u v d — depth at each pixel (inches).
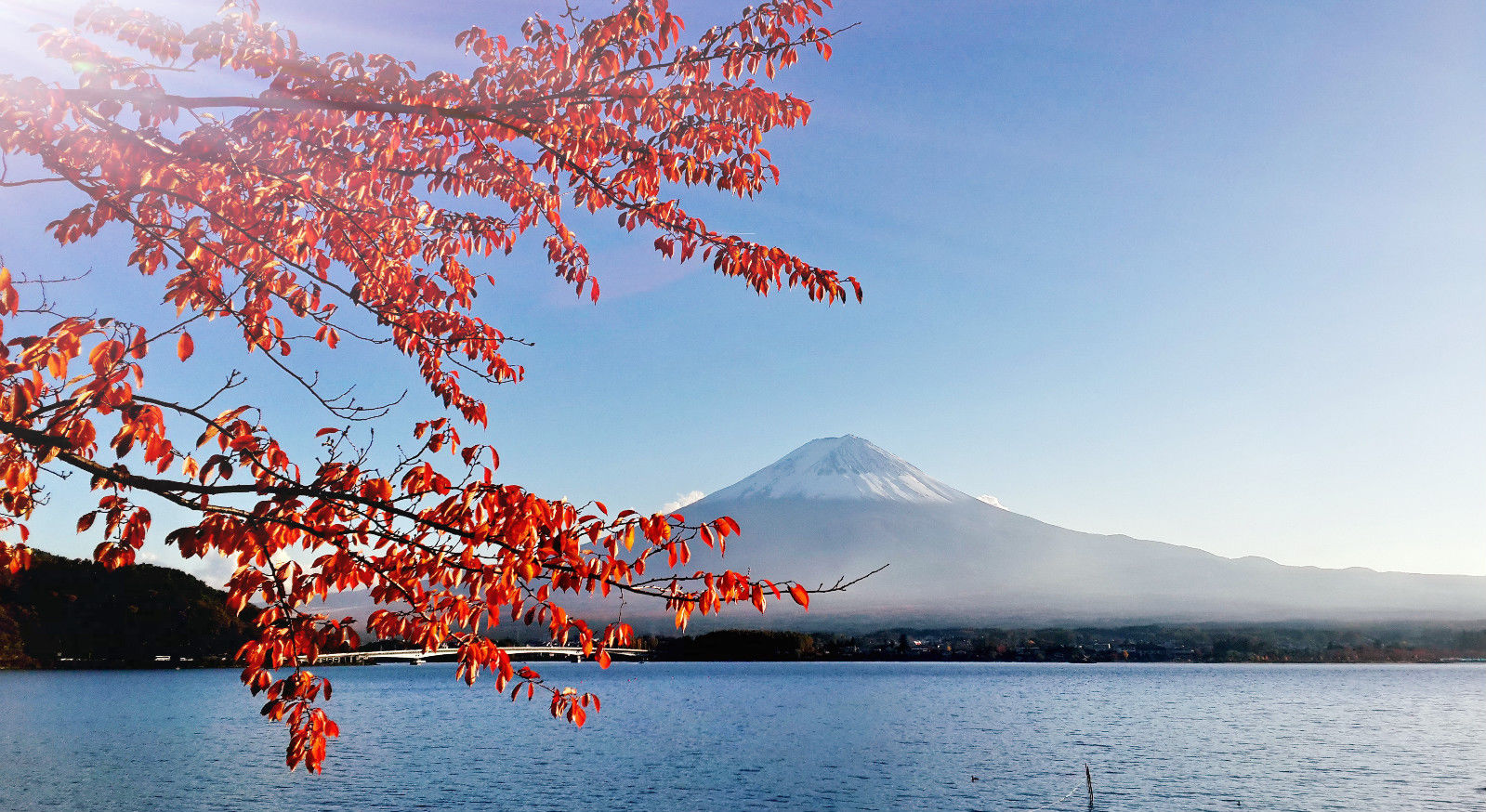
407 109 209.0
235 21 205.5
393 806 1621.6
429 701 5393.7
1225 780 1998.0
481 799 1700.3
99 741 2704.2
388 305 267.4
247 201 235.8
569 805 1641.2
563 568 189.9
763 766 2177.7
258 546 204.5
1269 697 5821.9
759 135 223.3
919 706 4842.5
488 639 215.8
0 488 203.5
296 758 209.8
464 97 225.8
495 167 250.4
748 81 221.3
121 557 215.2
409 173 247.0
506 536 190.9
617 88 219.6
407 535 200.1
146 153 203.9
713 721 3686.0
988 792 1827.0
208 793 1752.0
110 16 201.5
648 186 235.0
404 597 214.8
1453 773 2122.3
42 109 183.9
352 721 3639.3
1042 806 1669.5
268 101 202.8
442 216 289.3
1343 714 4178.2
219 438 198.7
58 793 1750.7
